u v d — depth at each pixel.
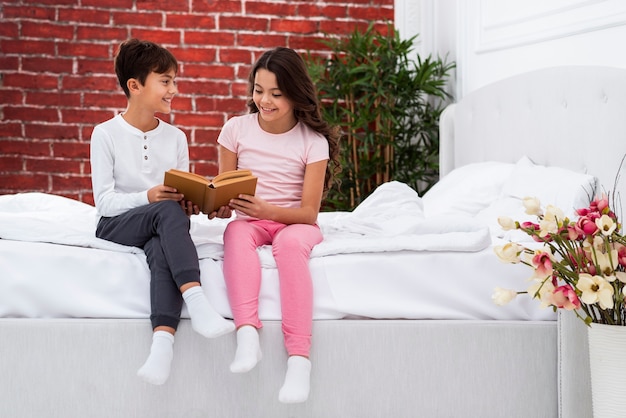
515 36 3.60
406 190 2.97
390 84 4.48
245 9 4.72
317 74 4.50
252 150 2.50
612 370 1.95
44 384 2.13
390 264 2.25
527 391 2.27
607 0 2.90
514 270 2.29
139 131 2.44
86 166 4.63
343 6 4.81
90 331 2.14
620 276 1.90
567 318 2.24
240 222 2.31
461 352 2.24
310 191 2.45
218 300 2.19
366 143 4.51
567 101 3.04
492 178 3.25
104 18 4.59
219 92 4.72
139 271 2.20
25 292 2.14
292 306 2.15
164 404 2.16
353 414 2.21
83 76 4.60
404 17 4.70
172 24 4.66
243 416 2.18
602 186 2.77
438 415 2.24
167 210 2.19
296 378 2.06
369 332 2.21
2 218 2.29
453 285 2.27
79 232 2.31
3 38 4.52
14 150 4.57
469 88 4.12
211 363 2.17
